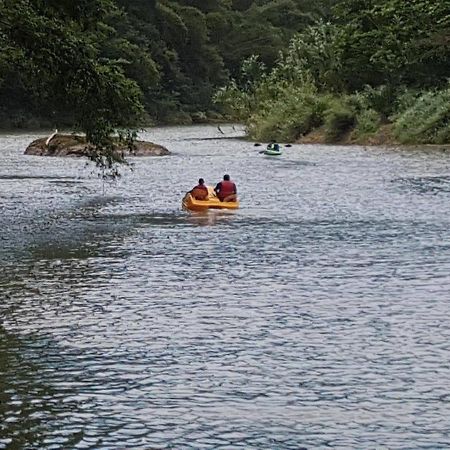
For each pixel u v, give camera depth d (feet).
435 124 306.55
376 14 344.28
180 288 89.30
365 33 347.56
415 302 82.84
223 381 62.03
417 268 98.37
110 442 52.34
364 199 160.97
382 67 343.05
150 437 53.06
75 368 64.80
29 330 74.33
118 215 142.61
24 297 85.66
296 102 358.43
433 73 332.60
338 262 102.37
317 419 55.42
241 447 51.60
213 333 73.26
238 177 204.23
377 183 187.21
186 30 614.34
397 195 166.09
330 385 61.05
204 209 147.84
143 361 66.33
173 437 53.01
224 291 87.81
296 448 51.42
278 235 122.21
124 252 109.29
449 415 55.93
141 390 60.49
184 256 106.63
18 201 161.17
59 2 152.35
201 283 91.56
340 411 56.65
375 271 96.99
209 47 633.61
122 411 56.90
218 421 55.21
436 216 138.82
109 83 150.41
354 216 139.74
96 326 75.41
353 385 61.11
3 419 55.67
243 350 68.80
